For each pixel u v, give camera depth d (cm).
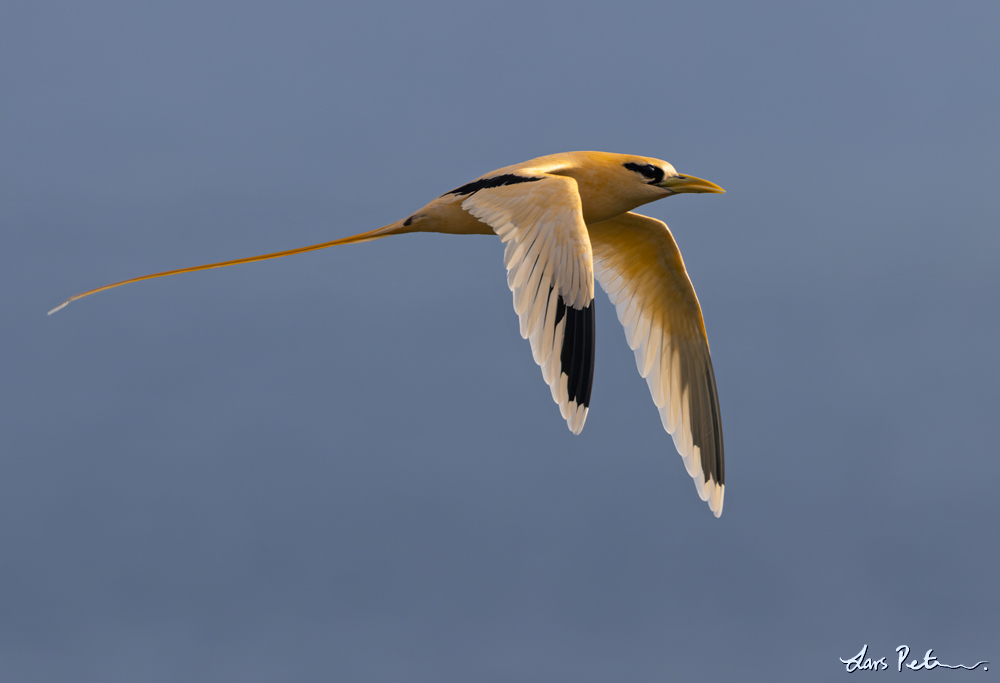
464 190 1127
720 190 1227
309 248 1178
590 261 916
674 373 1367
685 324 1362
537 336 907
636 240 1334
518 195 986
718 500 1349
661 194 1223
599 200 1208
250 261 1181
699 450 1353
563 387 887
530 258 934
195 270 1176
